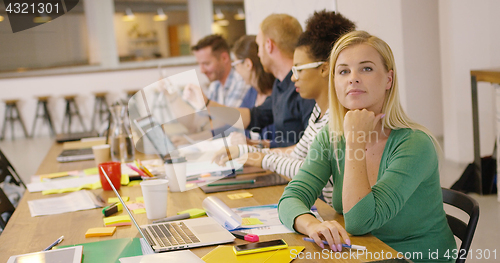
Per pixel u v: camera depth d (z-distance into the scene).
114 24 9.34
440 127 5.31
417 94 5.21
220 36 3.54
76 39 8.97
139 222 1.21
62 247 1.04
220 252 0.93
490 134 4.12
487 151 4.14
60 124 8.34
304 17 2.95
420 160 1.06
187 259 0.88
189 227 1.10
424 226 1.12
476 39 4.10
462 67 4.17
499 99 3.17
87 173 1.95
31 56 8.63
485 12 4.04
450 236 1.16
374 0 3.04
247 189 1.51
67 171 2.04
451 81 4.25
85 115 8.38
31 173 5.18
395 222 1.12
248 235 1.02
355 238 1.01
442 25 4.32
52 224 1.25
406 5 4.98
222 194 1.46
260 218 1.18
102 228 1.16
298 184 1.22
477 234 2.57
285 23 2.51
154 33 9.86
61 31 8.83
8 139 8.08
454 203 1.25
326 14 1.74
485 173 3.32
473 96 3.37
